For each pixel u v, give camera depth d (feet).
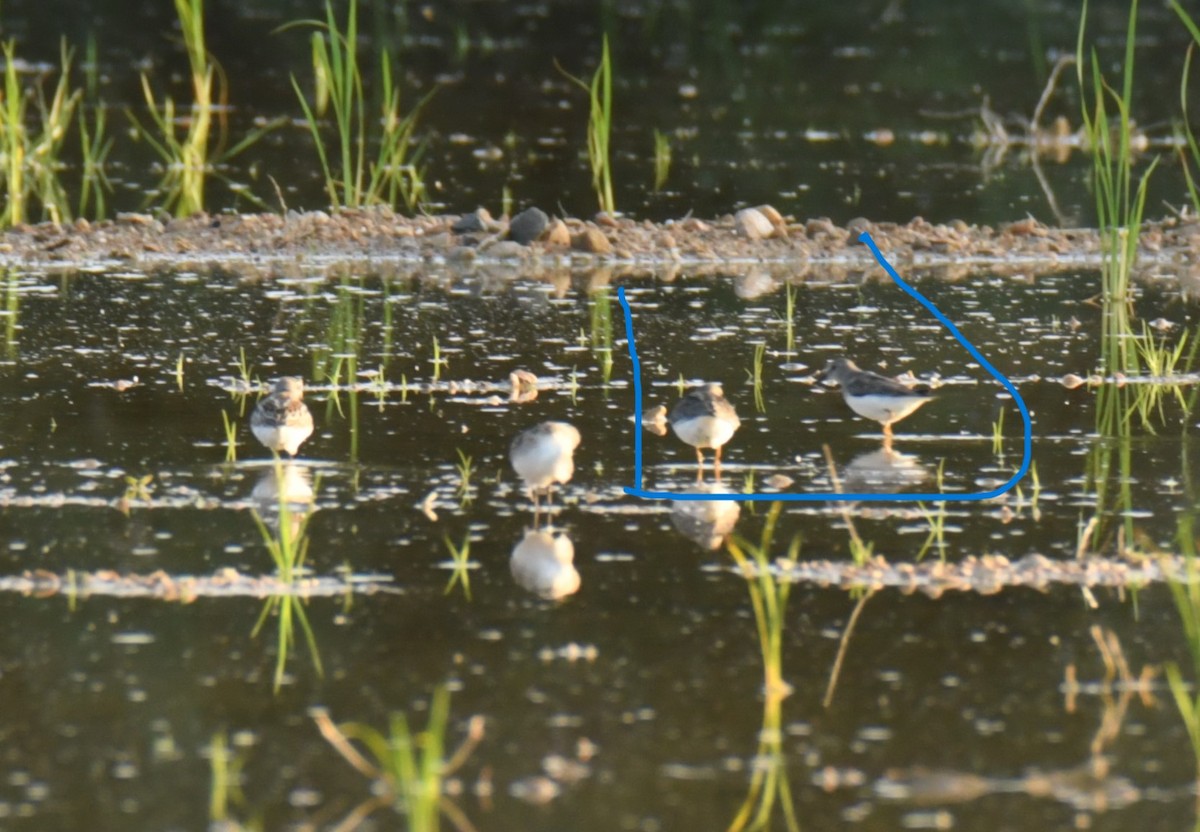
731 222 70.79
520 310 57.31
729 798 24.07
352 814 23.53
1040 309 57.98
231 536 34.63
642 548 34.35
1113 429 43.68
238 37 125.18
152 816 23.38
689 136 95.04
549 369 49.34
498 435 42.42
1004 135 95.35
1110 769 25.08
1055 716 26.84
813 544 34.76
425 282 62.03
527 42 128.36
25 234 66.80
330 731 25.93
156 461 39.73
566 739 25.85
